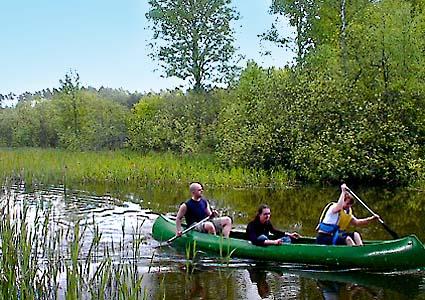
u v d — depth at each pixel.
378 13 23.45
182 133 31.05
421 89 21.78
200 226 10.27
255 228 9.57
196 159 27.06
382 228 12.29
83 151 32.94
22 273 5.24
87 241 10.19
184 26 34.75
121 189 18.72
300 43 31.14
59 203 15.00
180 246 10.16
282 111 24.09
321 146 21.83
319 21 30.95
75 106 36.50
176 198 16.77
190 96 33.69
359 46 22.94
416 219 13.48
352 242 9.45
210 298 7.32
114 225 12.12
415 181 21.19
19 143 43.00
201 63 35.09
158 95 36.66
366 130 21.56
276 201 16.78
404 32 22.03
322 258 8.88
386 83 22.36
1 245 5.85
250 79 28.70
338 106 22.22
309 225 12.77
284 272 8.67
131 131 32.97
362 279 8.31
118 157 26.48
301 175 22.84
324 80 22.94
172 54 35.06
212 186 21.00
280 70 27.06
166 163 23.75
